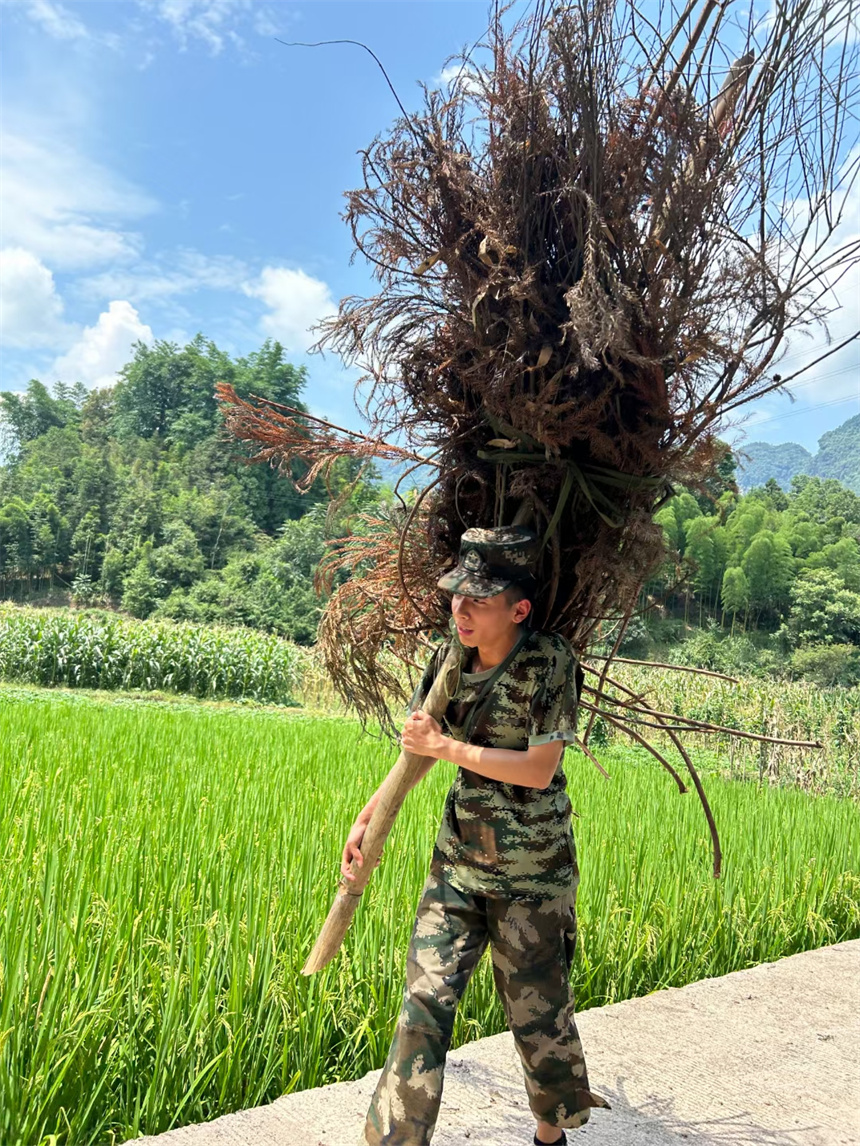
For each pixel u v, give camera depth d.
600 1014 3.66
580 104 2.40
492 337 2.49
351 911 2.45
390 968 3.24
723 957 4.51
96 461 111.94
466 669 2.40
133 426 139.12
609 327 2.16
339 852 4.29
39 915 3.02
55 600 95.12
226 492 106.88
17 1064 2.38
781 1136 2.77
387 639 3.25
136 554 93.25
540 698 2.28
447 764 8.34
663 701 17.42
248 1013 2.85
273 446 3.23
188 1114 2.65
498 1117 2.76
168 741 9.29
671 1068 3.20
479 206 2.53
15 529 97.50
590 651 3.35
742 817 7.07
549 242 2.50
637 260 2.42
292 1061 2.94
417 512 3.04
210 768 7.14
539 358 2.38
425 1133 2.15
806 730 15.37
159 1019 2.74
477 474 2.69
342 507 3.24
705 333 2.42
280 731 11.93
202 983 2.89
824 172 2.45
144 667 21.34
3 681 20.38
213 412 136.12
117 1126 2.58
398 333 2.79
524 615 2.32
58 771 5.50
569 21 2.44
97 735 9.18
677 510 42.91
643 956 4.16
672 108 2.44
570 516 2.58
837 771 12.73
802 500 121.81
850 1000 3.96
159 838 4.12
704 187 2.42
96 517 102.31
